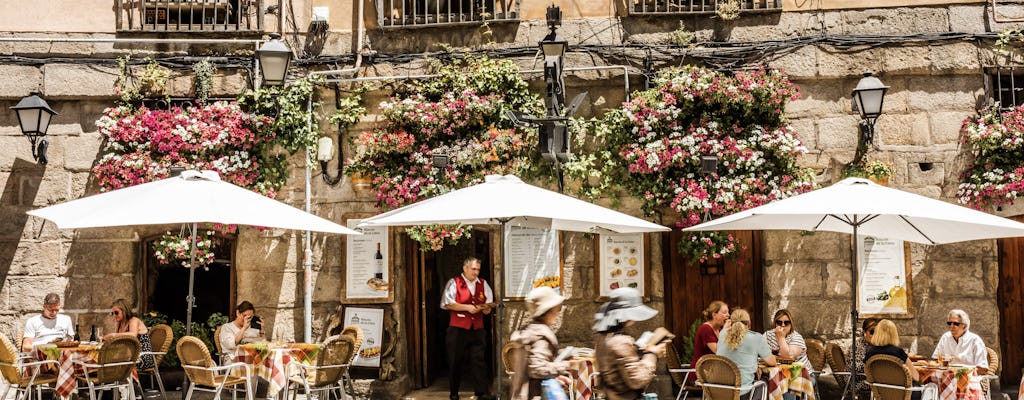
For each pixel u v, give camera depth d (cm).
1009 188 955
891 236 809
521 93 1018
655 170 974
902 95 1004
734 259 986
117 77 1028
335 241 1034
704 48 1016
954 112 998
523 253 1015
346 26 1052
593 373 848
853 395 744
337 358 866
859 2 1009
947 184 994
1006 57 991
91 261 1033
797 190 969
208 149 1012
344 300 1024
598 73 1017
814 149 1006
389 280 1024
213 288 1063
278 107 1018
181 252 1002
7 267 1028
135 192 731
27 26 1044
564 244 1016
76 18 1045
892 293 988
